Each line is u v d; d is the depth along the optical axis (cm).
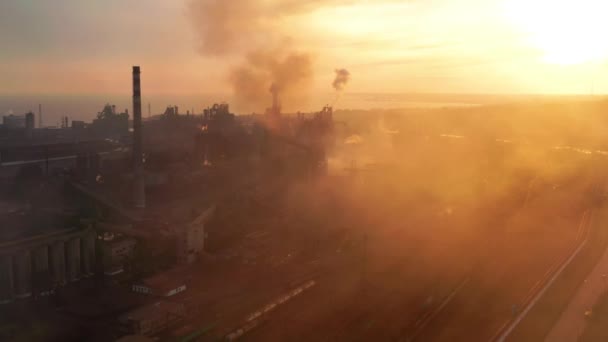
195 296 7125
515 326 6038
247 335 6006
